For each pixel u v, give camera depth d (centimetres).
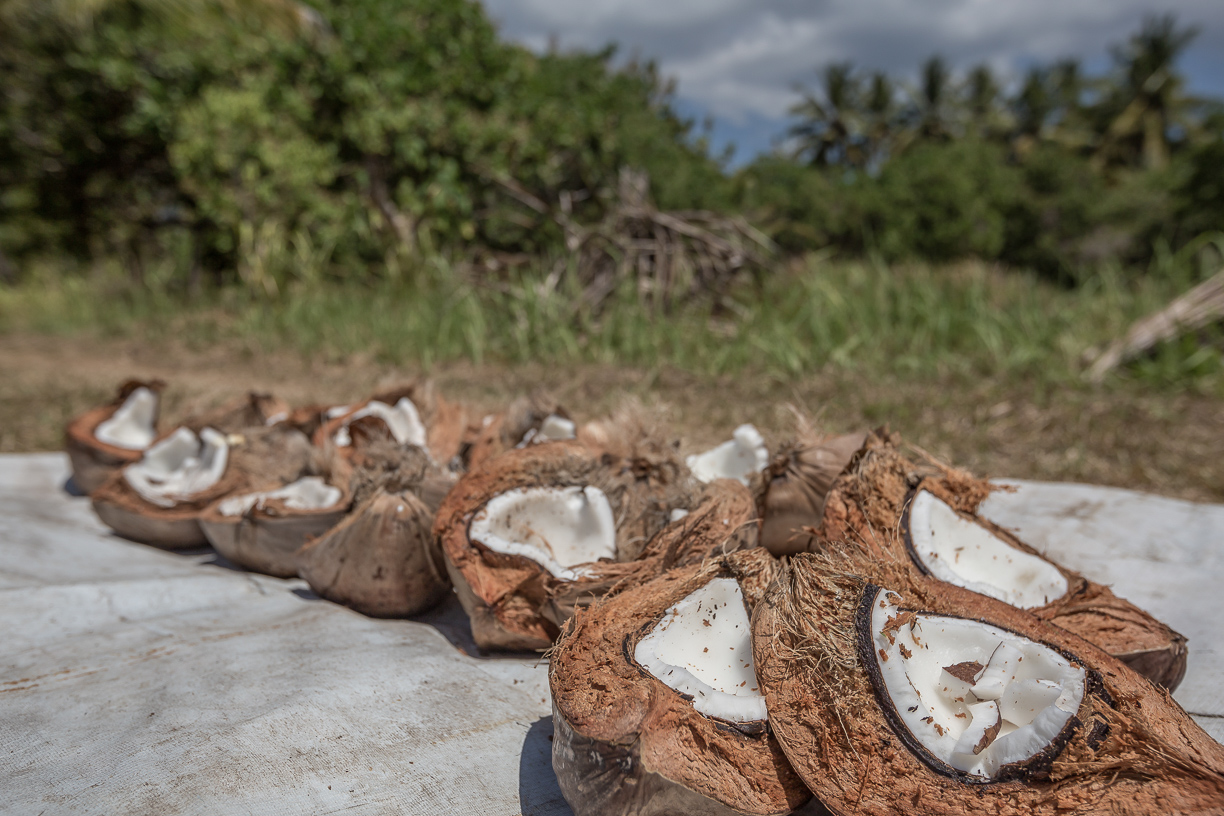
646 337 167
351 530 68
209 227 294
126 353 219
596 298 180
